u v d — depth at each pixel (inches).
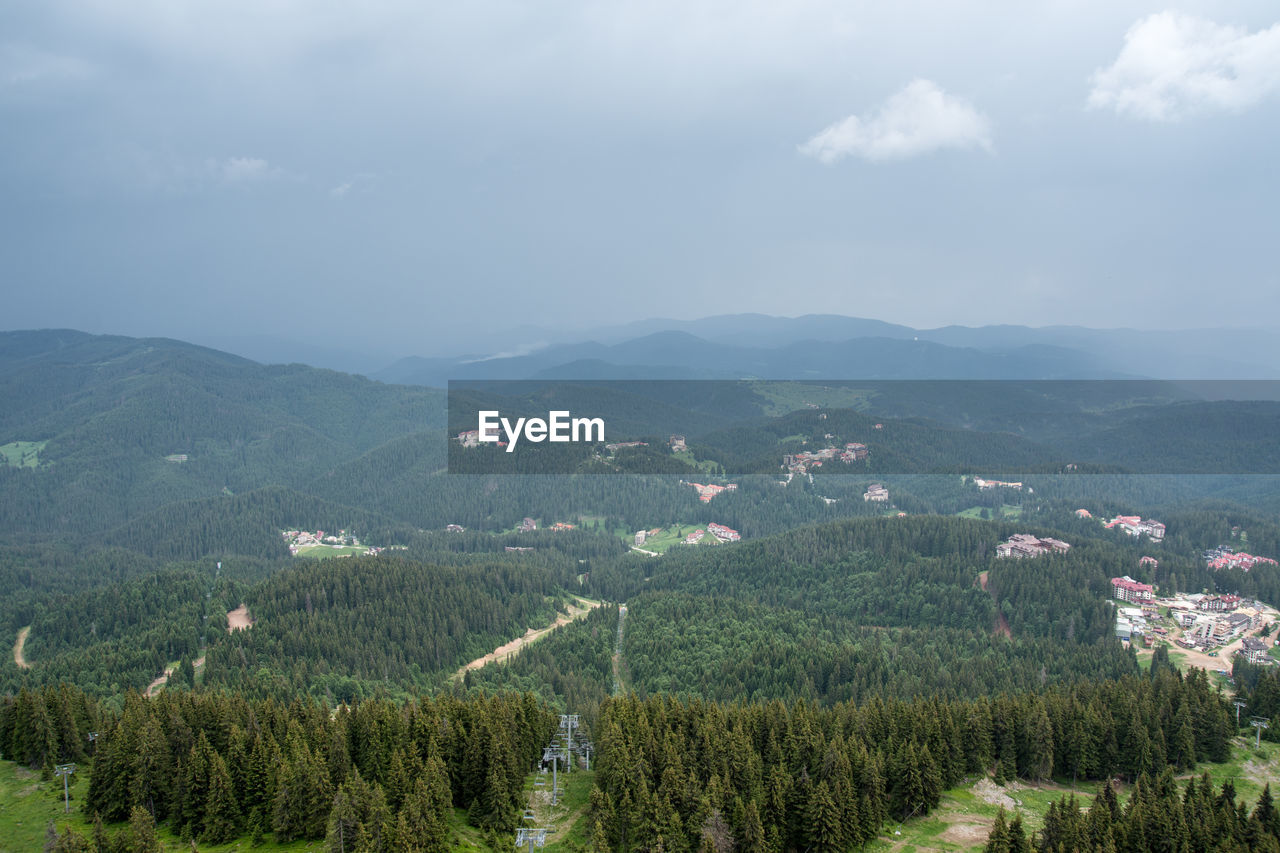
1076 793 5561.0
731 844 4480.8
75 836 4074.8
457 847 4571.9
